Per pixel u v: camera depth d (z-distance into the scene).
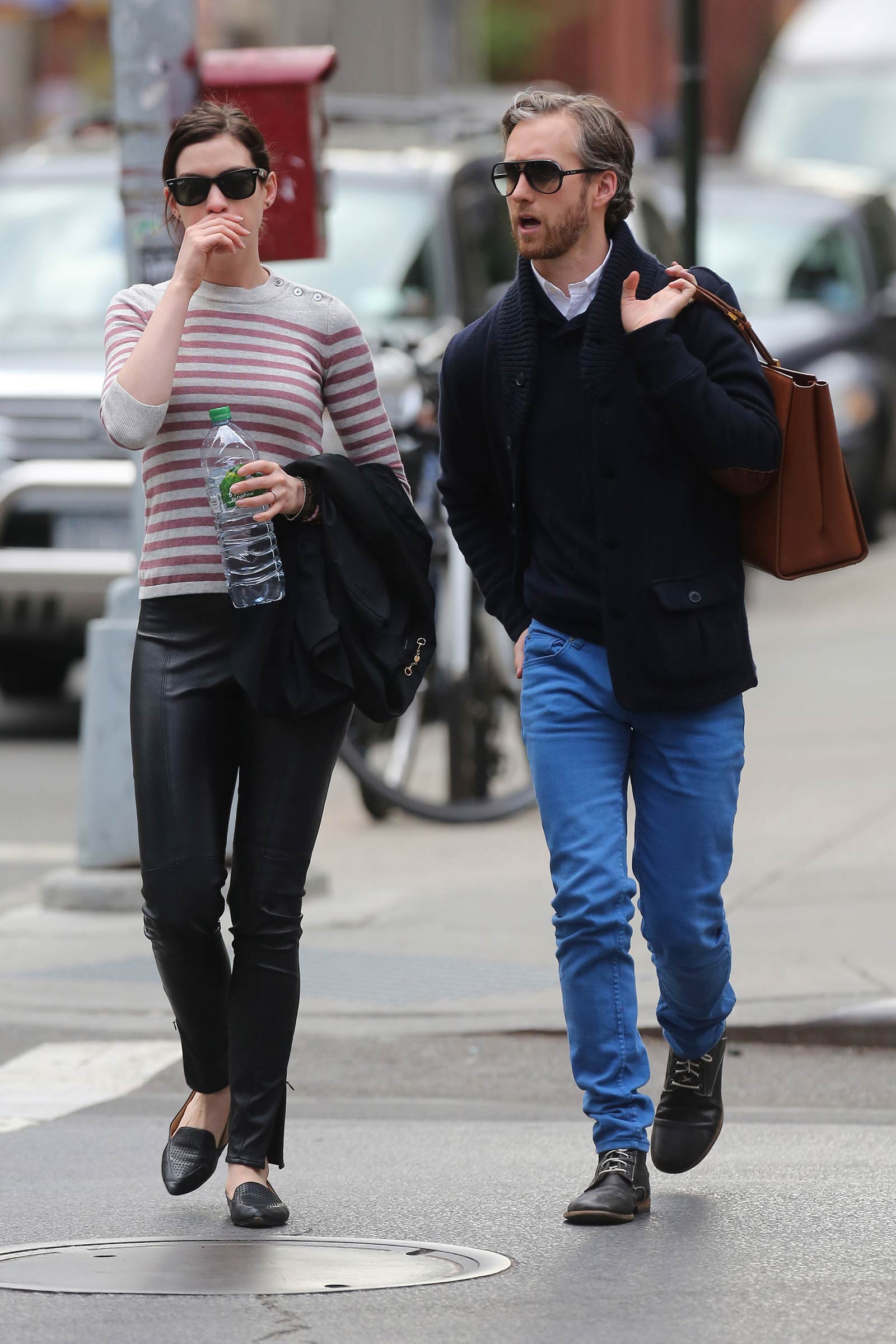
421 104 45.25
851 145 73.12
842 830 30.50
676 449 16.31
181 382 16.03
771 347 54.66
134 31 26.48
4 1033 23.61
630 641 16.28
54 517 38.59
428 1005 23.77
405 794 32.84
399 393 37.47
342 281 40.69
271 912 16.34
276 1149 16.88
